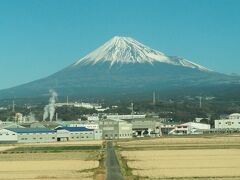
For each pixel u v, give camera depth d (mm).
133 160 187000
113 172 152250
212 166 166250
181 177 141375
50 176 145875
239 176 142750
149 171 154375
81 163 179875
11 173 154375
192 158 191875
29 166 172875
